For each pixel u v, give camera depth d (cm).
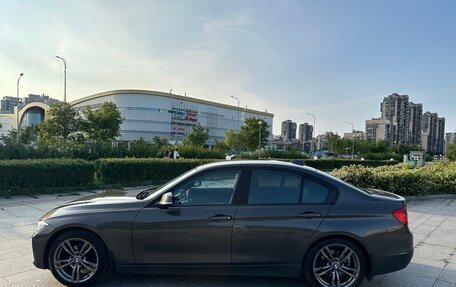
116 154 2195
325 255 366
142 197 403
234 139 6094
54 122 3778
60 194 1031
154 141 5584
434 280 412
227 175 389
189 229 366
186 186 387
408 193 1048
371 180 999
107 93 8625
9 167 975
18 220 690
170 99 8900
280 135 15262
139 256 371
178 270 371
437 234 632
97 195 450
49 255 375
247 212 367
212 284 392
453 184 1111
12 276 407
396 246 364
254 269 367
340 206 370
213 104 10106
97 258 374
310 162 2919
